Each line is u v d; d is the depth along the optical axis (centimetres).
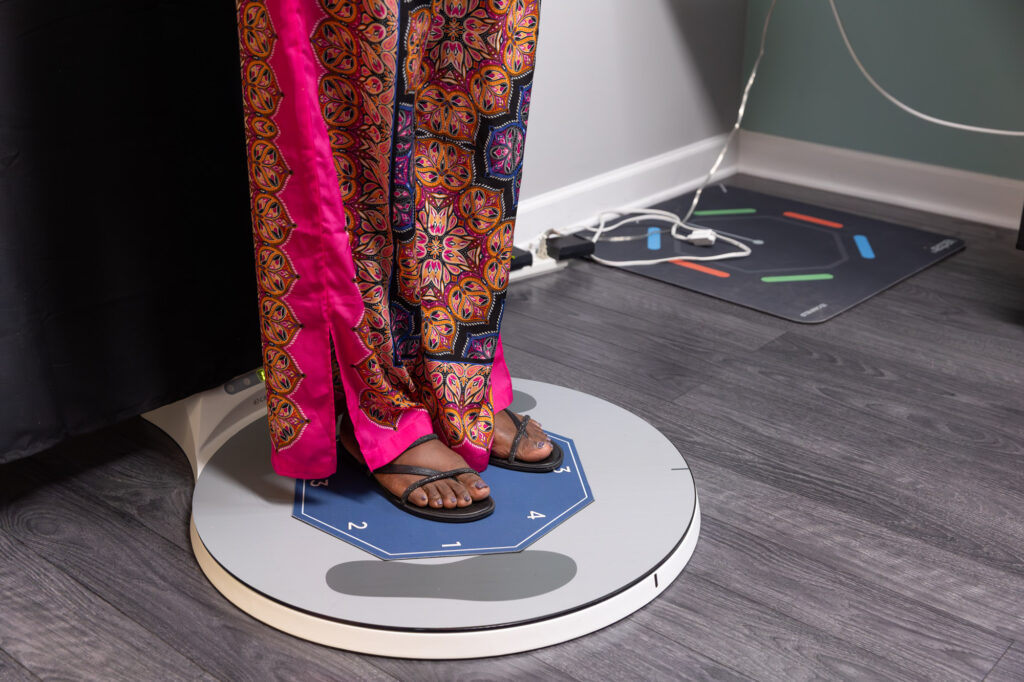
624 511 125
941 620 112
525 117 124
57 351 127
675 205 253
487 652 106
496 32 117
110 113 123
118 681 103
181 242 135
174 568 120
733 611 113
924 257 218
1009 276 210
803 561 122
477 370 130
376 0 102
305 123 105
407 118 112
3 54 112
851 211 249
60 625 111
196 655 106
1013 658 107
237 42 133
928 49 240
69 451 145
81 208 124
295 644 108
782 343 180
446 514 121
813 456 145
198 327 140
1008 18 226
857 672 104
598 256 220
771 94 270
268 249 113
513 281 207
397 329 126
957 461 144
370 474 129
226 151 136
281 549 118
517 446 133
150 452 145
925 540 126
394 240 119
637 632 110
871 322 188
